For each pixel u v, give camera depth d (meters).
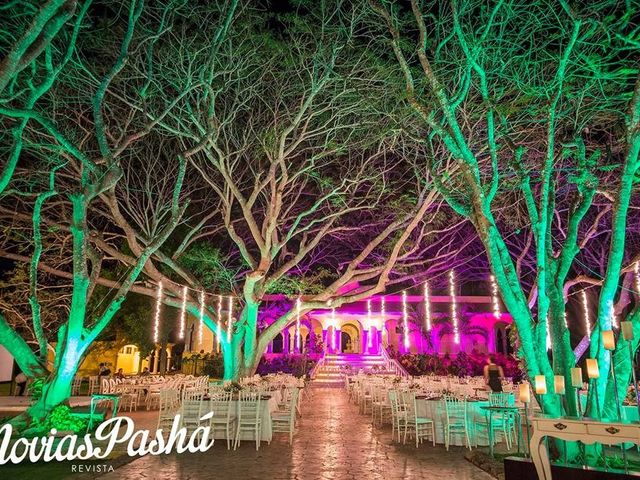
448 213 20.94
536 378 7.30
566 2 8.73
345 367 28.17
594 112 11.09
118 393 15.82
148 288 19.78
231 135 18.28
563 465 6.18
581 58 10.08
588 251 20.02
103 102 16.64
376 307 36.41
